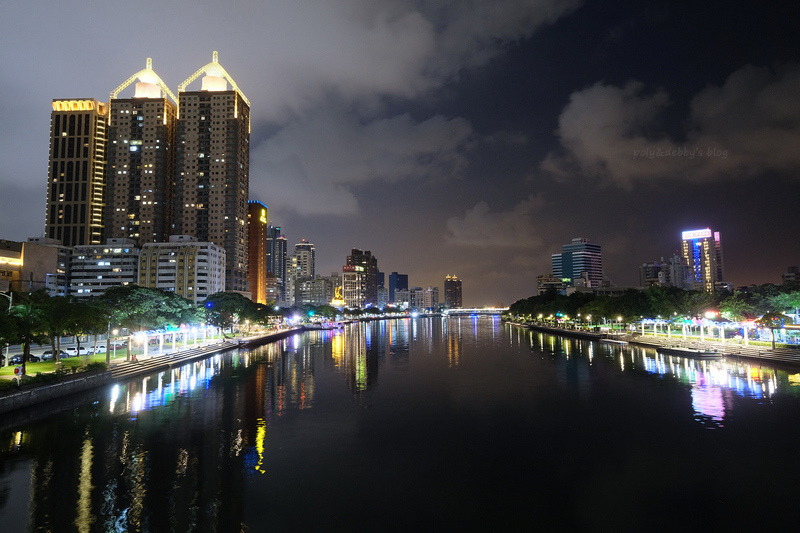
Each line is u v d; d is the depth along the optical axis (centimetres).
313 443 4200
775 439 4097
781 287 10950
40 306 6425
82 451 3950
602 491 3175
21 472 3491
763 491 3120
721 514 2833
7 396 4703
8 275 17025
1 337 5353
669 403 5503
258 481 3353
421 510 2922
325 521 2778
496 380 7431
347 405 5691
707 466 3550
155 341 12031
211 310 13788
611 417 4969
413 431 4566
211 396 6212
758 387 6194
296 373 8356
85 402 5812
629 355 10331
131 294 9038
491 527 2716
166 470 3547
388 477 3428
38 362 7338
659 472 3466
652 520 2777
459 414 5222
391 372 8462
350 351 12569
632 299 13862
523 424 4778
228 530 2672
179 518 2806
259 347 13938
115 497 3080
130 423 4838
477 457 3838
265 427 4706
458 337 18475
